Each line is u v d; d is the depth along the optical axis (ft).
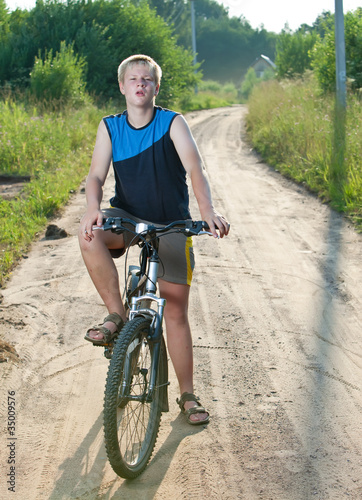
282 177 37.01
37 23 81.56
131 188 10.32
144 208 10.44
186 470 9.53
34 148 39.63
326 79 57.06
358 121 37.83
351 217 25.50
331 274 19.10
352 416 11.06
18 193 30.94
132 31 89.25
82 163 40.45
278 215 27.30
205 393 12.01
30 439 10.46
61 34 81.00
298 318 15.78
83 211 28.48
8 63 73.87
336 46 45.50
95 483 9.25
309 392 12.00
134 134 10.11
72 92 64.64
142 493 8.98
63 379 12.64
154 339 9.44
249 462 9.71
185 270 10.63
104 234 10.06
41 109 57.72
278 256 21.26
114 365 8.56
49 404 11.64
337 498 8.77
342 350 13.88
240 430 10.67
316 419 10.98
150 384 9.41
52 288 18.12
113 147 10.21
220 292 17.80
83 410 11.44
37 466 9.69
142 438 9.80
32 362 13.39
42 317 15.92
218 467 9.59
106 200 31.07
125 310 10.69
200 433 10.61
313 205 28.78
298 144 41.24
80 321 15.71
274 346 14.16
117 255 10.73
